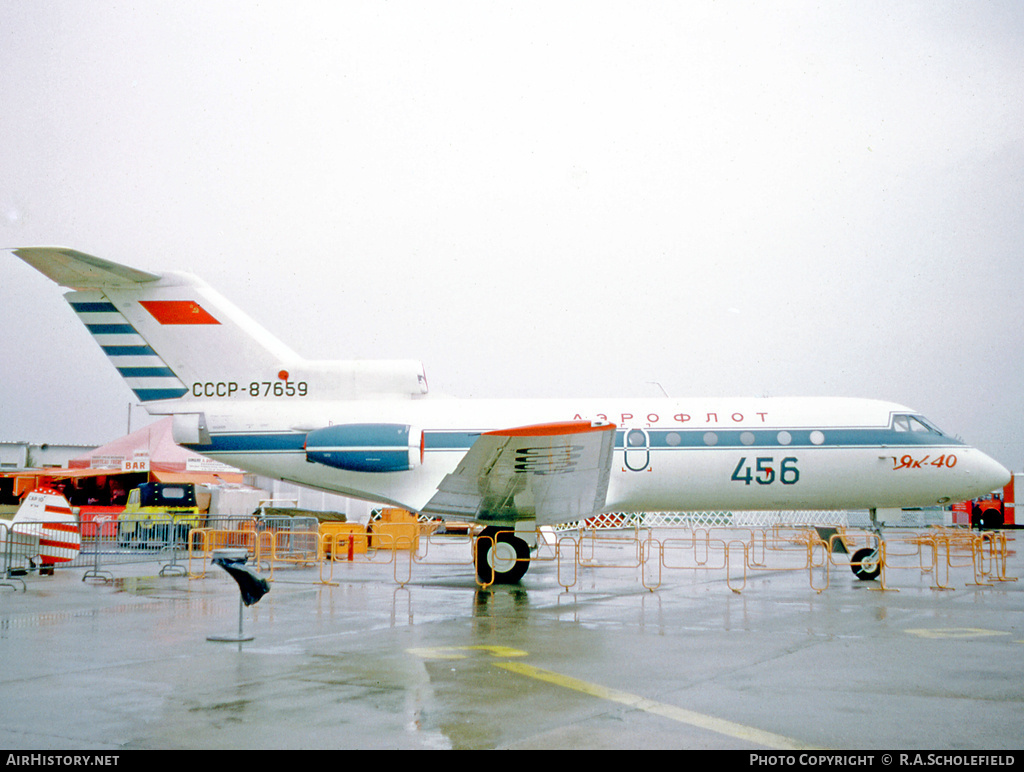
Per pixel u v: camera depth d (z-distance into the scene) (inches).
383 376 631.2
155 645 335.9
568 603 473.4
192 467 1373.0
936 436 634.8
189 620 402.9
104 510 1042.7
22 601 477.1
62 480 1133.7
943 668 297.3
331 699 247.8
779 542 1079.6
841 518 1405.0
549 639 353.1
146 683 268.1
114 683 267.9
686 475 620.7
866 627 390.3
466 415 620.4
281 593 518.6
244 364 627.5
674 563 771.4
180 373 626.5
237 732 214.2
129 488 1149.7
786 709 240.4
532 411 626.5
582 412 631.2
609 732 216.2
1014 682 275.6
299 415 617.0
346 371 631.2
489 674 283.0
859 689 265.0
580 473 508.4
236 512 1071.6
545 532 788.6
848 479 624.7
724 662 306.3
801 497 630.5
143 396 625.9
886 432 629.9
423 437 605.0
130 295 626.5
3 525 625.0
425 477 608.1
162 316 626.2
